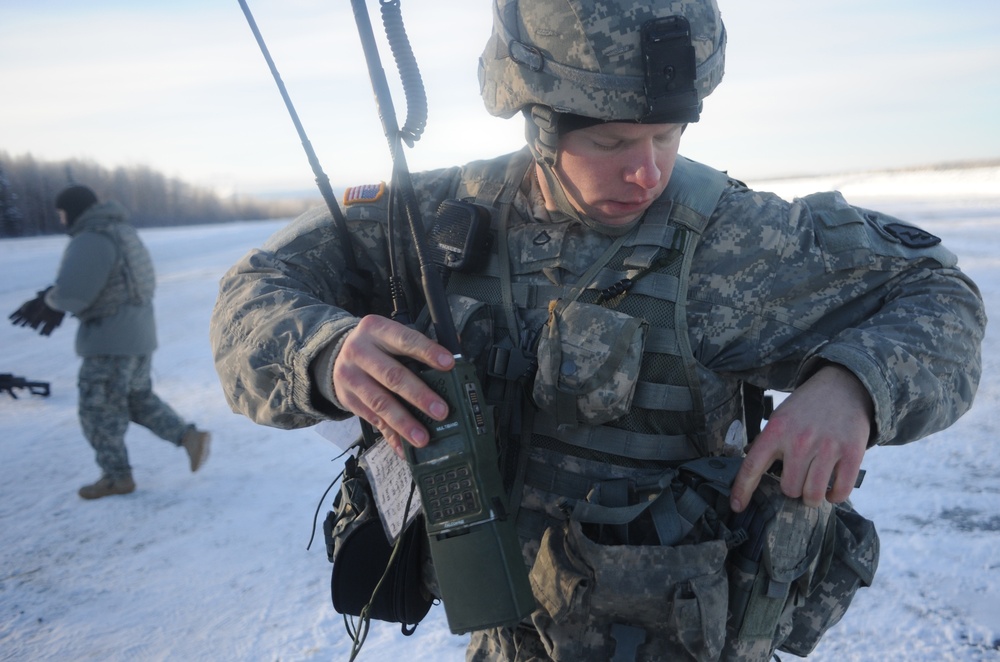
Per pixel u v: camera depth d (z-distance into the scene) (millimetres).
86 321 4539
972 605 2805
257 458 5141
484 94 1397
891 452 4305
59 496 4699
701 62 1207
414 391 1094
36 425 6395
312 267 1443
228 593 3369
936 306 1240
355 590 1409
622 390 1238
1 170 79750
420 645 2848
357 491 1453
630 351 1247
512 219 1406
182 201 125062
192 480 4816
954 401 1241
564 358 1258
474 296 1390
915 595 2893
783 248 1289
